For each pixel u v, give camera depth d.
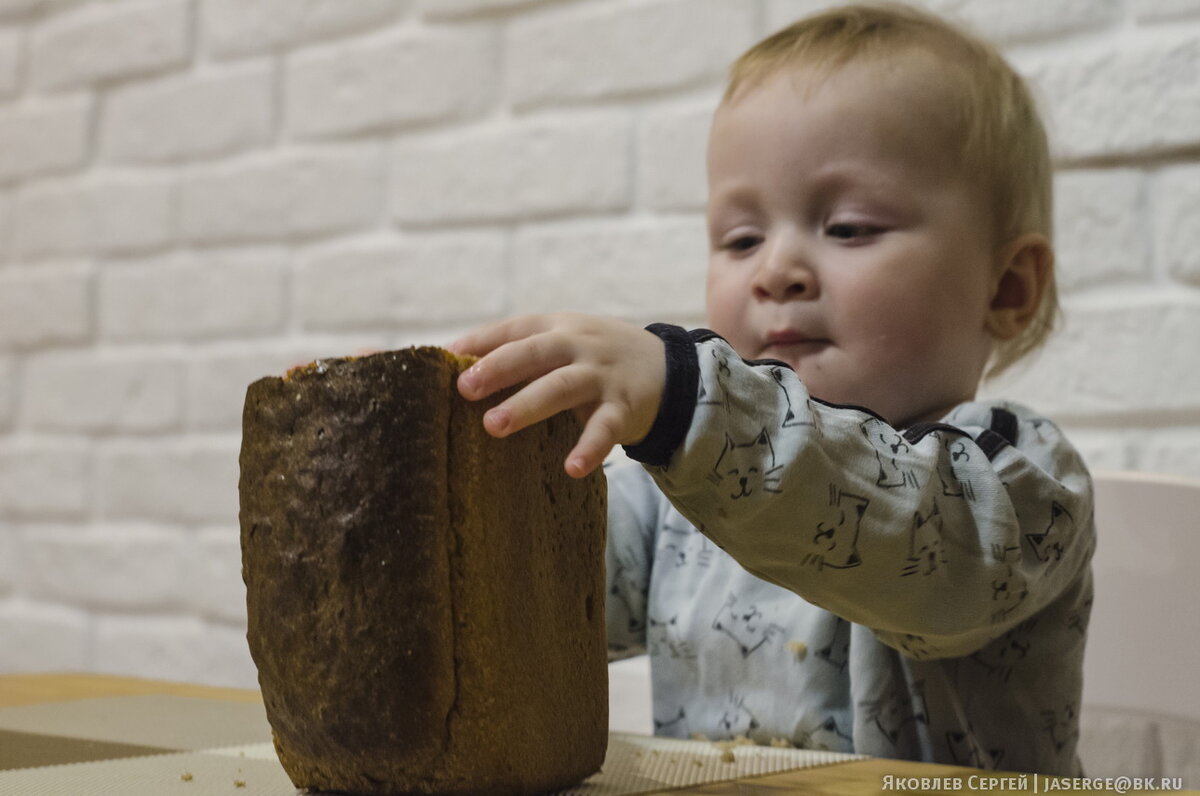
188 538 1.58
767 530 0.58
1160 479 0.91
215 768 0.61
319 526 0.53
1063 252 1.15
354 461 0.52
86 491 1.66
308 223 1.52
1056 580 0.73
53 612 1.67
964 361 0.88
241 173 1.57
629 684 1.32
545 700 0.56
